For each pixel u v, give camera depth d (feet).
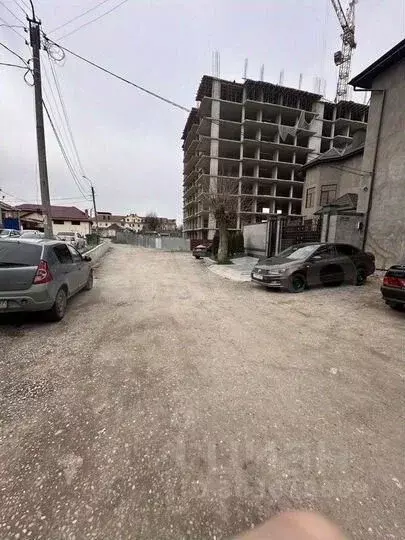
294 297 23.40
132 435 7.04
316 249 26.55
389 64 34.27
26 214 143.84
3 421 7.51
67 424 7.43
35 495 5.36
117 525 4.82
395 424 7.59
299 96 123.13
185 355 11.78
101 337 13.65
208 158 117.80
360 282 28.32
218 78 114.62
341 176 63.16
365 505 5.21
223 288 27.71
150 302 20.97
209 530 4.76
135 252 82.23
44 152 29.50
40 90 28.50
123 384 9.44
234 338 13.89
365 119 136.05
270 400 8.64
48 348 12.27
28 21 26.73
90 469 5.99
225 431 7.23
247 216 119.34
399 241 33.73
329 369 10.69
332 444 6.81
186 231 169.48
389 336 14.24
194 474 5.88
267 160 120.78
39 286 14.06
